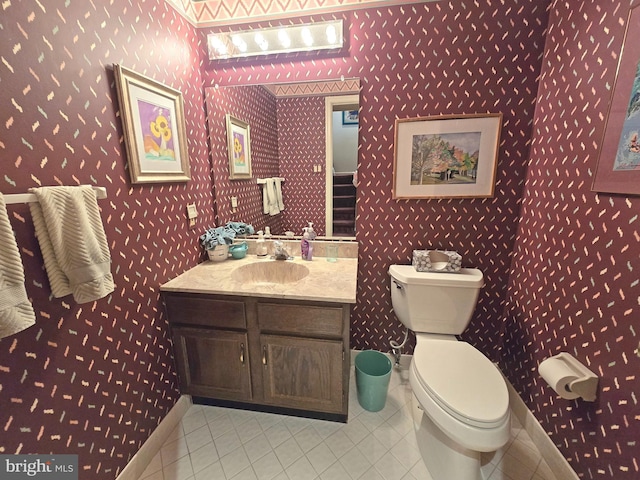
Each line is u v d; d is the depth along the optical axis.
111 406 1.14
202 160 1.74
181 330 1.47
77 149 0.97
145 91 1.25
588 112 1.12
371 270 1.84
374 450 1.39
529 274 1.50
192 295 1.42
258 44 1.63
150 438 1.35
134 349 1.25
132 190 1.22
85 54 0.99
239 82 1.70
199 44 1.68
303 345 1.38
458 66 1.50
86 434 1.04
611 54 1.01
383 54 1.54
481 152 1.57
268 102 1.72
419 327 1.64
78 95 0.97
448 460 1.20
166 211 1.43
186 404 1.61
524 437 1.45
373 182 1.72
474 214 1.66
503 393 1.13
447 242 1.72
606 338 1.02
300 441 1.44
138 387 1.28
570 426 1.19
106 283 0.97
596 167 1.07
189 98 1.60
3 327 0.69
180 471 1.30
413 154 1.63
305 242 1.78
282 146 1.78
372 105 1.62
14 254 0.72
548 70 1.37
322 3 1.53
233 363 1.48
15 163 0.80
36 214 0.82
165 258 1.44
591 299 1.09
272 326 1.39
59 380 0.94
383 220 1.76
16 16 0.78
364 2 1.50
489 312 1.78
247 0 1.58
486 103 1.51
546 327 1.35
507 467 1.29
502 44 1.44
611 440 0.99
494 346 1.83
